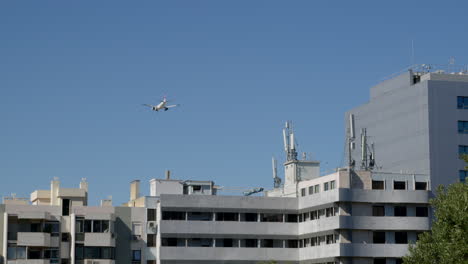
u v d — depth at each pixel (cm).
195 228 16362
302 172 17988
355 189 15975
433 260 10731
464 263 10012
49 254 15838
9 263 15538
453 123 18300
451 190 11025
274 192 18175
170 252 16188
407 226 16038
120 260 16262
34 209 16025
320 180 16612
